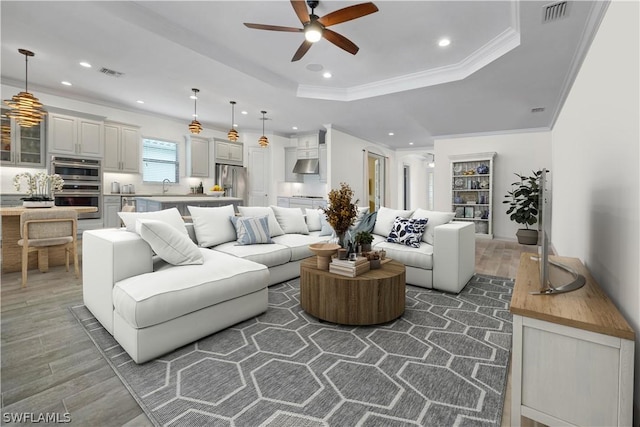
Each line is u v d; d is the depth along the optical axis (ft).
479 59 11.87
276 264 10.54
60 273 11.61
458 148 24.36
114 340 6.63
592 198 7.62
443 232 10.11
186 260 7.61
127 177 20.94
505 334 7.13
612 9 6.10
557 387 4.04
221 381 5.29
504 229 22.54
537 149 21.42
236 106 18.67
